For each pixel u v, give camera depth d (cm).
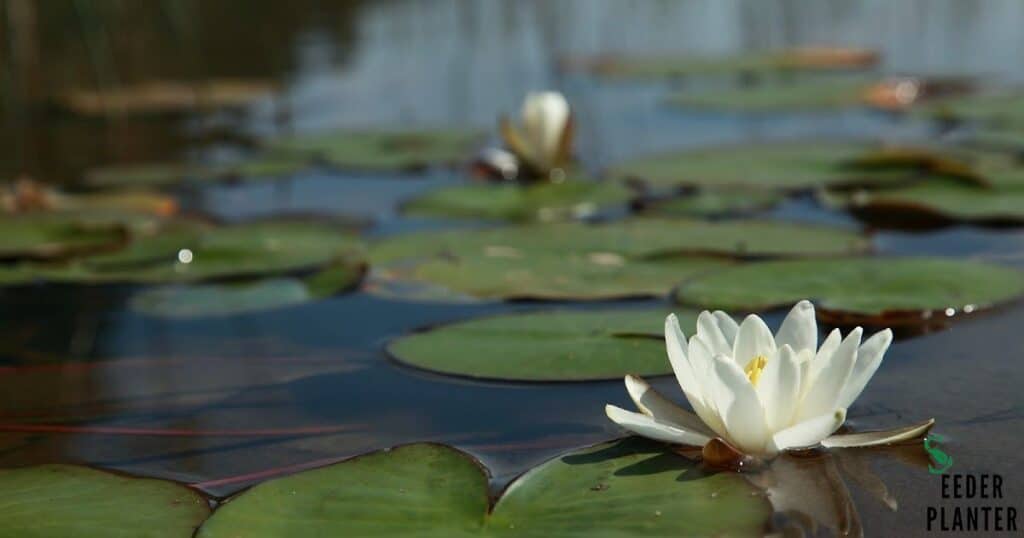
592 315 372
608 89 996
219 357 382
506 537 229
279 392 344
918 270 404
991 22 1205
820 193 560
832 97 845
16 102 954
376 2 1556
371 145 759
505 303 415
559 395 321
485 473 258
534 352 343
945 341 350
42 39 1074
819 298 382
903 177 575
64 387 361
